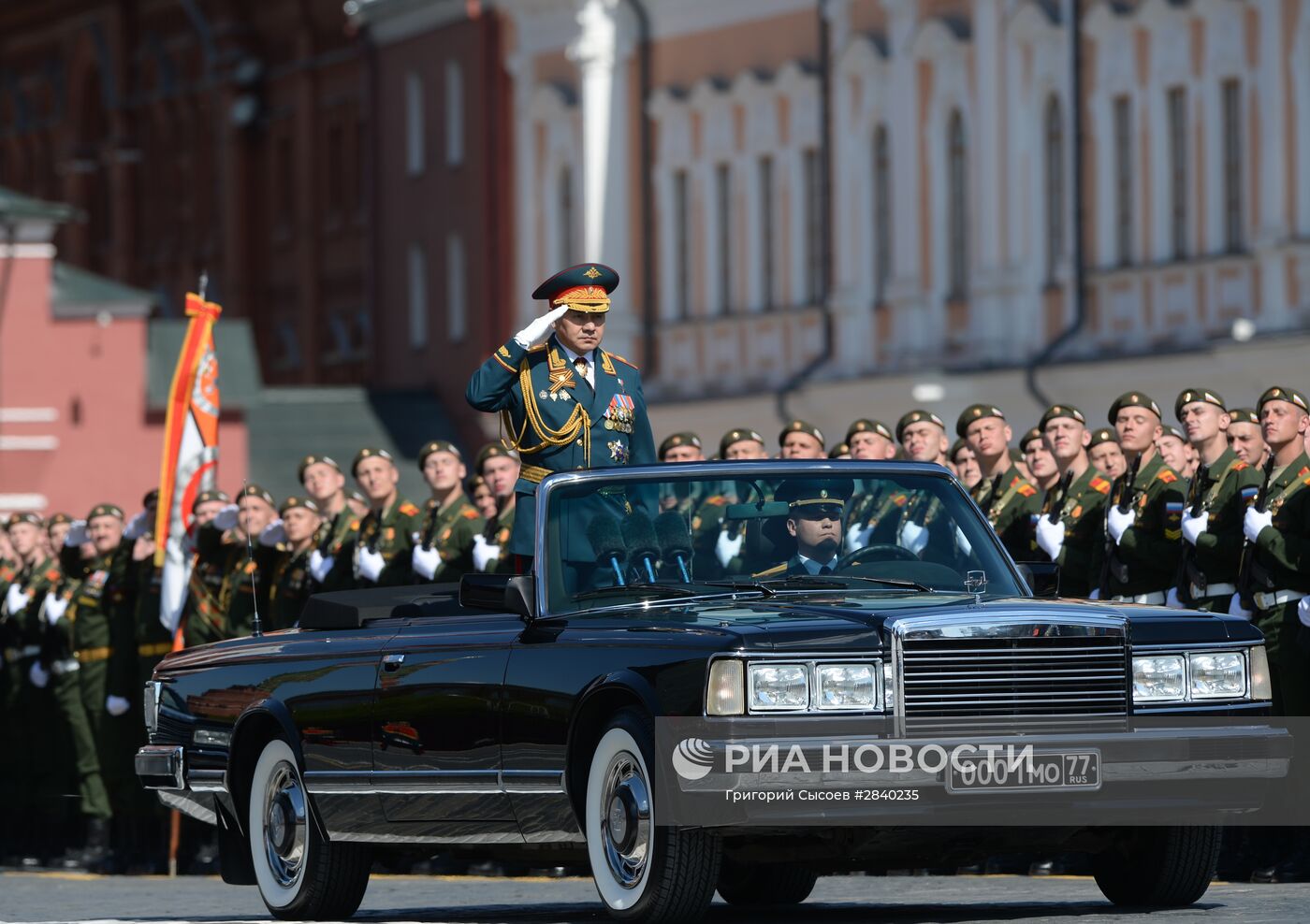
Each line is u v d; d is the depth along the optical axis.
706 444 154.38
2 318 163.88
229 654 45.97
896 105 140.50
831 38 145.88
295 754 43.34
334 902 43.56
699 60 156.00
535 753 38.47
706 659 35.44
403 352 185.25
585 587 39.75
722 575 39.91
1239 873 49.03
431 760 40.47
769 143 151.12
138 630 70.69
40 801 78.88
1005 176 133.38
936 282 138.38
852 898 47.00
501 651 39.50
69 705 75.88
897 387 137.00
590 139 160.50
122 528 74.06
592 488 40.59
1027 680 36.44
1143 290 125.94
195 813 46.91
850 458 41.47
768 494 40.50
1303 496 48.88
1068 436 54.56
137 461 165.38
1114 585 52.97
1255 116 119.81
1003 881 50.75
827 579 39.91
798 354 149.00
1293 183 117.94
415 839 41.28
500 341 171.88
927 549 40.59
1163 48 124.94
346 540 63.03
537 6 166.12
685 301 158.00
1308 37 117.00
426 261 181.50
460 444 175.88
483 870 61.94
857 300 144.12
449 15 176.25
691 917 36.28
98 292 165.75
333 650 43.03
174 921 46.16
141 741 72.38
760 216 152.50
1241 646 37.78
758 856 37.19
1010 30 132.88
